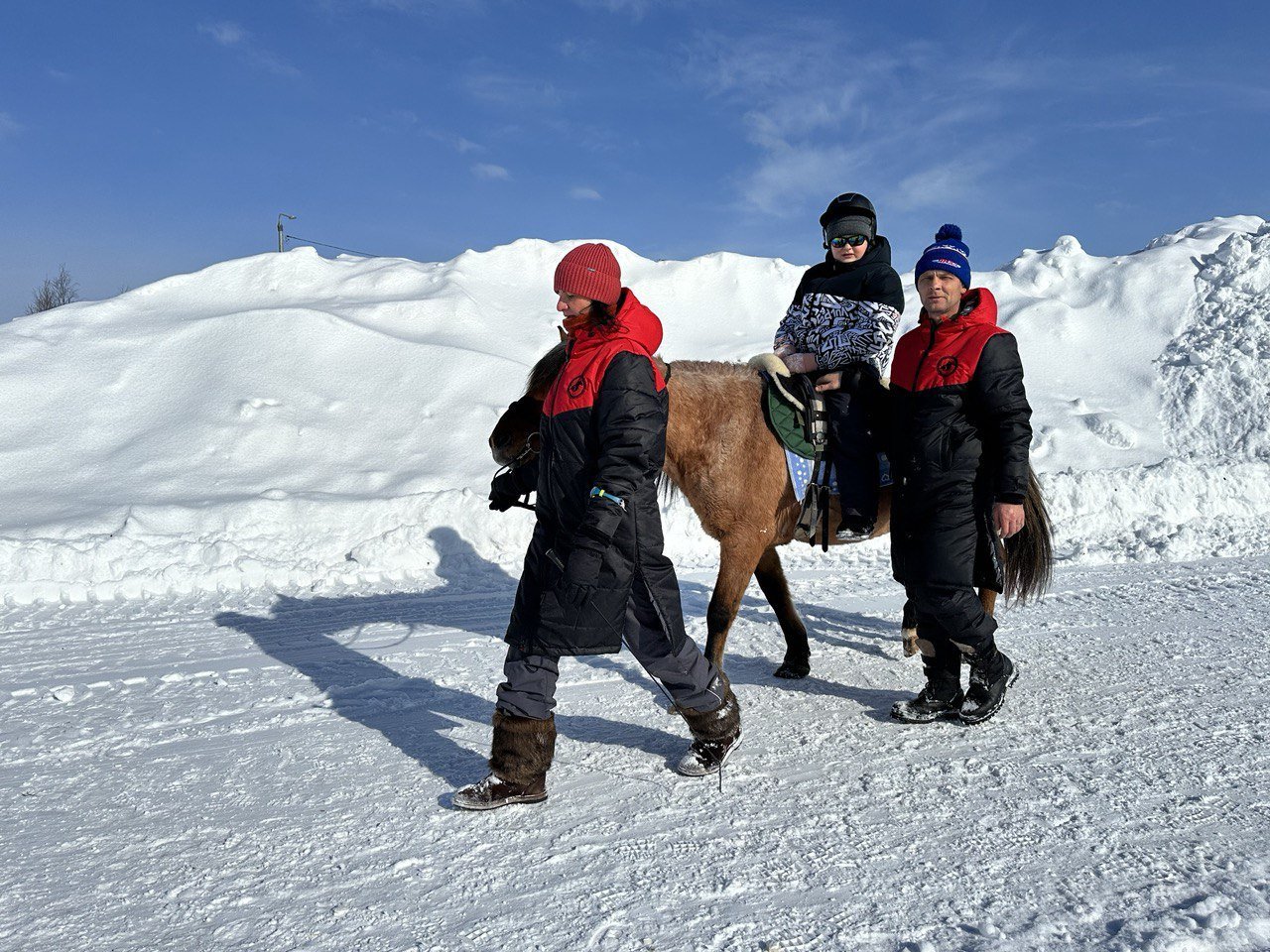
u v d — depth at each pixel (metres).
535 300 14.09
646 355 2.93
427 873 2.60
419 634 5.47
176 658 4.96
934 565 3.58
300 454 9.46
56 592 6.39
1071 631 5.20
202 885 2.55
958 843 2.72
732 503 3.84
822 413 3.99
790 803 3.03
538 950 2.20
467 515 7.88
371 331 11.53
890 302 4.17
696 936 2.24
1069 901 2.37
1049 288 15.28
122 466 9.08
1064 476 8.97
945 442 3.56
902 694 4.20
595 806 3.03
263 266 13.93
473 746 3.62
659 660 3.17
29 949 2.23
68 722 3.96
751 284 15.18
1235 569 6.80
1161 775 3.18
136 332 11.45
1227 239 15.06
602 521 2.77
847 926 2.28
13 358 10.70
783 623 4.44
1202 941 2.14
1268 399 11.70
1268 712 3.79
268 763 3.47
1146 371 12.93
